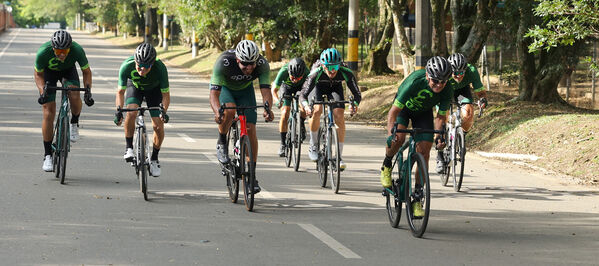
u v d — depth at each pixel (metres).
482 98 13.26
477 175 14.11
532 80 21.89
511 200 11.77
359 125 22.08
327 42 36.12
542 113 19.42
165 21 75.50
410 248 8.57
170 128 19.48
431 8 23.92
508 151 16.81
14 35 113.81
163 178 12.72
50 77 12.37
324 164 12.42
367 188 12.48
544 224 10.07
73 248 8.14
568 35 14.58
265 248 8.37
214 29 51.19
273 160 15.12
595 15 14.12
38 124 19.11
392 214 9.84
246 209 10.50
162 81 11.02
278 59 48.22
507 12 21.53
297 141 14.04
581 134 15.91
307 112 12.24
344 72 12.64
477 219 10.30
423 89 9.42
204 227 9.30
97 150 15.39
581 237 9.34
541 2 14.77
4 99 25.42
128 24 98.12
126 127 11.23
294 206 10.84
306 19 34.78
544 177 13.98
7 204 10.29
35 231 8.85
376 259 8.04
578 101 27.77
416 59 22.58
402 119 9.90
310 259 7.95
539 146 16.33
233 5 37.34
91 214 9.84
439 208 11.05
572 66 21.70
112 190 11.52
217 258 7.89
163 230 9.09
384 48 39.28
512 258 8.24
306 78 13.59
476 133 18.88
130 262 7.66
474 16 24.09
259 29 37.28
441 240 9.00
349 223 9.80
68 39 11.36
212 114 23.36
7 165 13.38
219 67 10.58
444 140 9.27
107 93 29.33
